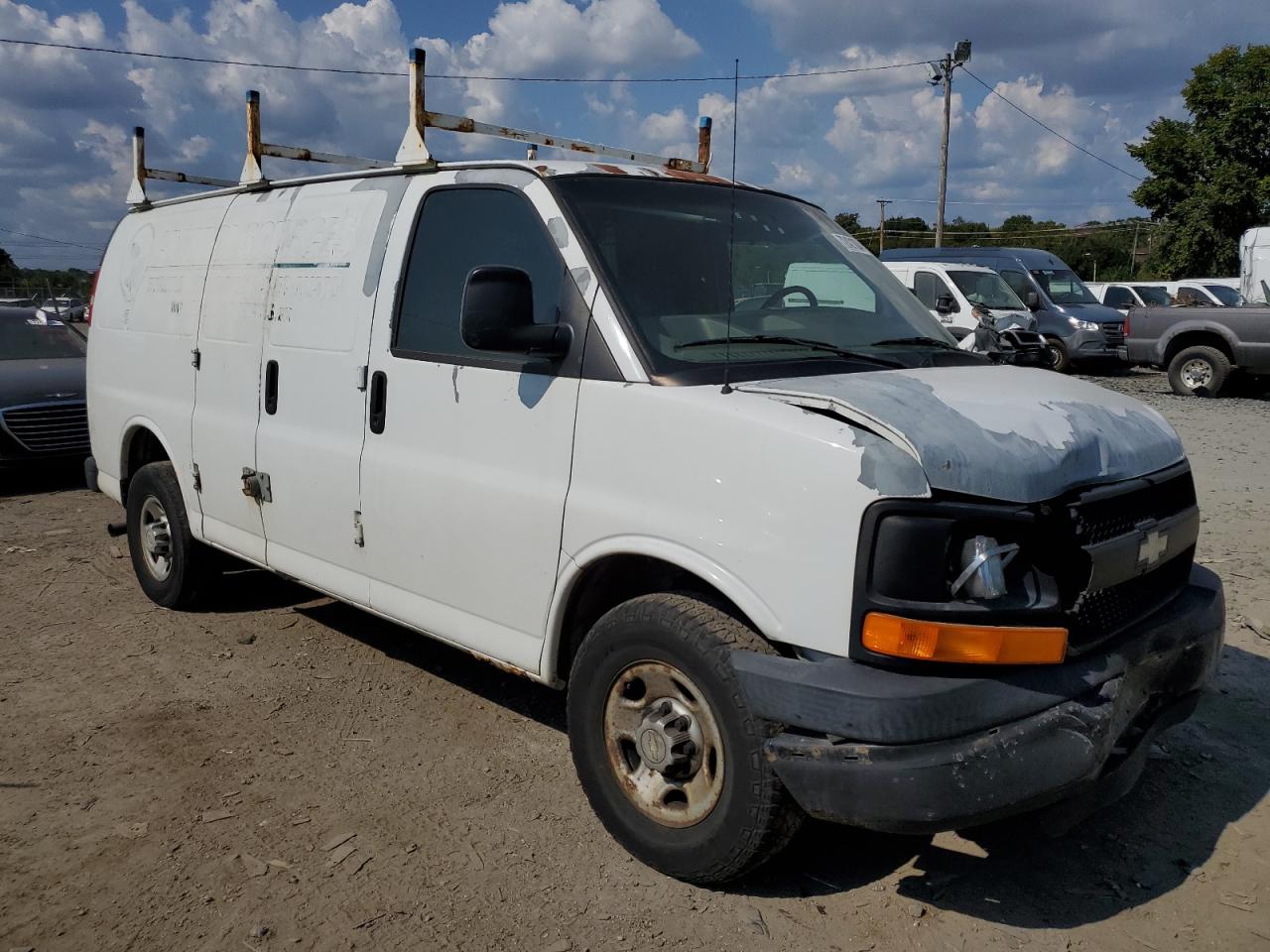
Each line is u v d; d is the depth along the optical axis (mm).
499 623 3711
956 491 2744
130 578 6543
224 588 6227
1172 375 17188
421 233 4059
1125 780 3064
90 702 4625
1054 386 3586
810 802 2801
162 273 5621
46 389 9422
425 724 4410
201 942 2979
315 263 4484
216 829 3568
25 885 3244
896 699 2666
